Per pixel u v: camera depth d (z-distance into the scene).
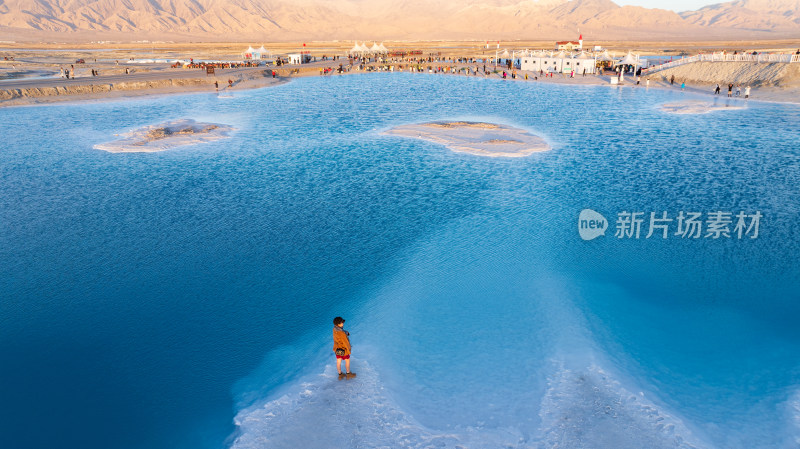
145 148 35.66
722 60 71.75
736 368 11.09
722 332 12.56
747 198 22.86
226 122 46.69
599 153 32.59
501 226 20.05
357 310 13.97
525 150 33.38
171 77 81.06
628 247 17.77
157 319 13.80
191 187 26.36
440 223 20.55
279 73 99.50
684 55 145.12
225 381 11.20
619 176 26.97
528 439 9.01
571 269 16.14
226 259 17.52
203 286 15.61
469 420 9.55
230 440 9.32
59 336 13.04
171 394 10.80
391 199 23.88
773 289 14.69
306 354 12.03
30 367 11.80
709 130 39.84
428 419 9.61
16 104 56.75
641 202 22.61
